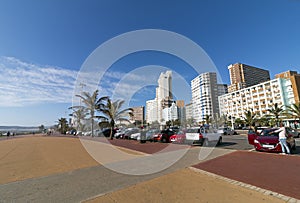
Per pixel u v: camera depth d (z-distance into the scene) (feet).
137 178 16.98
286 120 185.26
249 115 195.93
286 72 260.62
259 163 22.17
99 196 12.84
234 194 12.73
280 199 11.78
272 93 230.27
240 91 274.98
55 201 12.23
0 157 31.71
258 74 395.96
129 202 11.74
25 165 24.00
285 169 19.02
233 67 389.39
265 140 30.91
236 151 32.68
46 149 42.47
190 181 15.79
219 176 17.10
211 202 11.48
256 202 11.40
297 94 206.49
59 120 221.05
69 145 51.80
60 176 18.12
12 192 13.98
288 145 29.37
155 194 12.96
